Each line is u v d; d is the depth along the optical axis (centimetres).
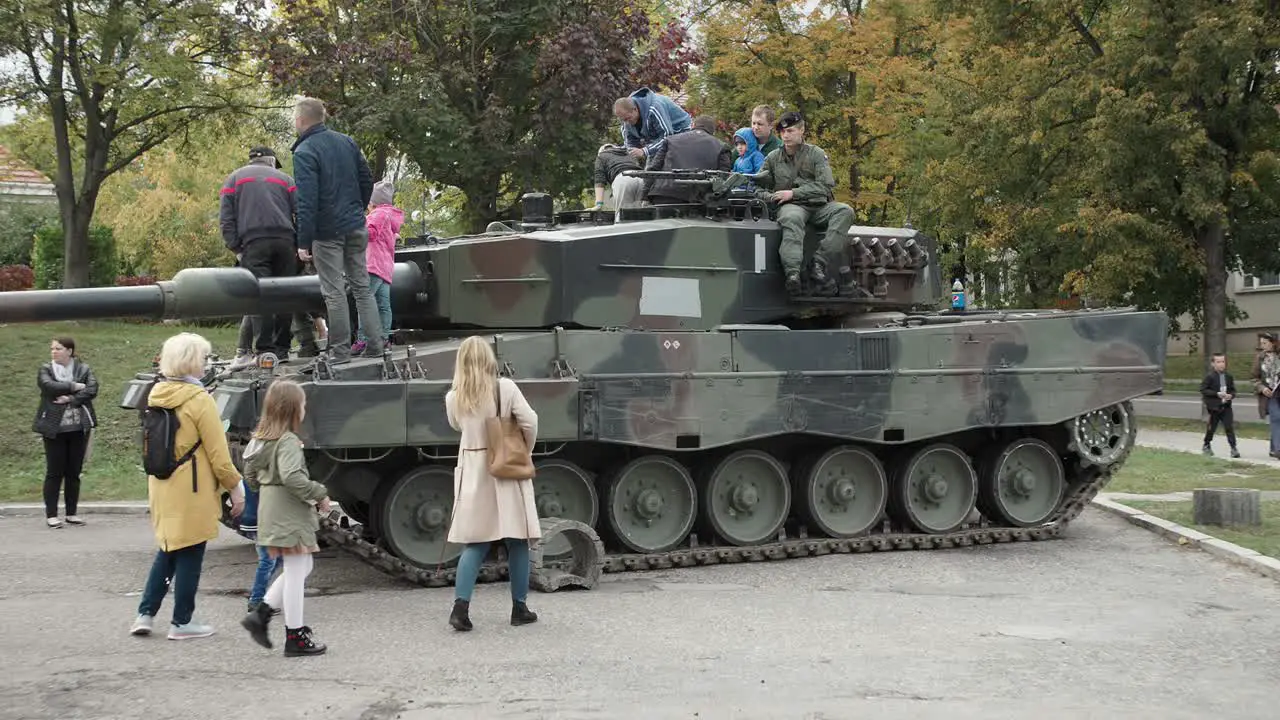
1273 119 2705
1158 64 2570
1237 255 3316
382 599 974
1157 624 861
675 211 1240
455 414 845
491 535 836
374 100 2327
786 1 3206
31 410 1948
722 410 1144
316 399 989
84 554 1198
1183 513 1419
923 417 1234
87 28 2458
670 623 865
